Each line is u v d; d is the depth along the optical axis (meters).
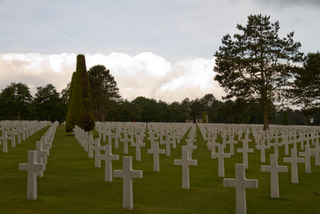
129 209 5.86
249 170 10.51
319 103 37.03
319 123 91.12
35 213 5.49
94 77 73.81
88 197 6.64
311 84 35.75
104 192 7.07
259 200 6.78
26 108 68.31
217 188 7.76
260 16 36.03
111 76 75.06
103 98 71.81
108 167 8.13
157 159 9.97
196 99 144.88
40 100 77.88
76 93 26.69
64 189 7.28
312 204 6.51
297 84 33.94
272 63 35.53
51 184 7.72
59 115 78.31
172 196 6.94
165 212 5.79
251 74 35.28
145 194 7.05
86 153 14.00
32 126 24.58
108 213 5.61
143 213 5.67
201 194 7.15
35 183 6.32
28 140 19.62
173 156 13.68
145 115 101.62
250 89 35.19
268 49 34.94
